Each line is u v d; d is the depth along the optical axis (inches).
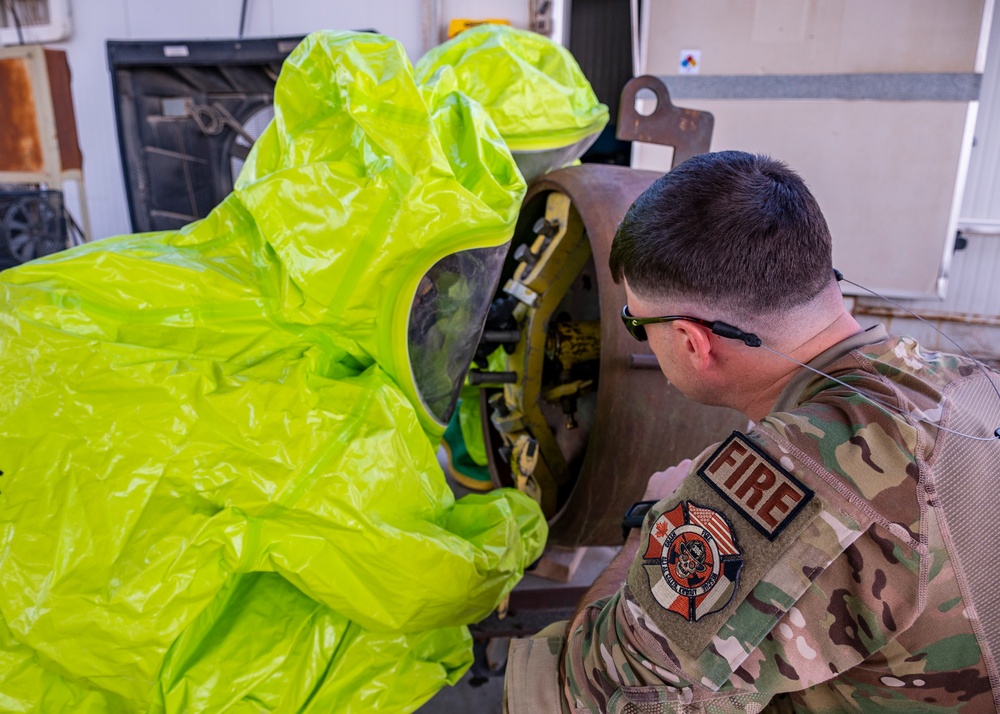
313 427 44.6
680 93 116.3
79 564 40.1
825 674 28.2
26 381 43.6
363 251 46.3
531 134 67.6
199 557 40.9
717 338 33.0
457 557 46.2
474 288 51.3
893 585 27.3
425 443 52.2
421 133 46.3
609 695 32.5
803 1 109.2
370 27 123.4
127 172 115.0
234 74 111.7
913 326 119.6
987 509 28.4
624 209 56.5
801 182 31.9
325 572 43.6
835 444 28.7
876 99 110.2
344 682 46.6
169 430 43.1
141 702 41.0
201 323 48.3
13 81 128.0
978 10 104.6
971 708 29.7
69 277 46.4
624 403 54.4
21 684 41.7
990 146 119.9
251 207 47.9
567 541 63.6
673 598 29.6
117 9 127.3
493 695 58.2
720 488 29.6
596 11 119.2
